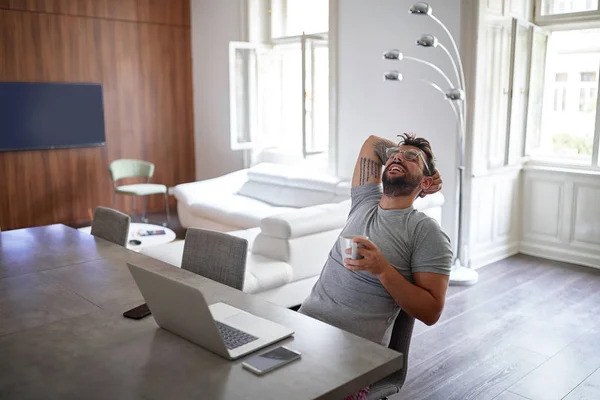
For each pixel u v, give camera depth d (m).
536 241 5.26
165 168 7.32
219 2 6.78
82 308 1.91
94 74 6.55
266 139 6.65
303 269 3.72
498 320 3.71
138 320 1.79
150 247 3.84
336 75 5.56
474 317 3.76
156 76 7.07
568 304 3.99
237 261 2.31
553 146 5.37
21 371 1.46
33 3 6.02
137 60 6.88
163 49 7.09
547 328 3.58
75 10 6.31
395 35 5.02
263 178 5.86
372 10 5.16
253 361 1.47
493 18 4.66
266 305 1.90
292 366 1.46
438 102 4.80
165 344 1.60
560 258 5.09
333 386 1.36
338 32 5.48
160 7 6.97
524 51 4.87
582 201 4.90
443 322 3.68
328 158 5.80
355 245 1.76
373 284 1.94
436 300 1.83
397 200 1.97
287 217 3.67
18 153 6.12
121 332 1.70
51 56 6.22
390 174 1.96
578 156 5.15
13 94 5.96
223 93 6.91
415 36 4.87
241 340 1.59
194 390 1.34
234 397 1.31
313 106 5.79
